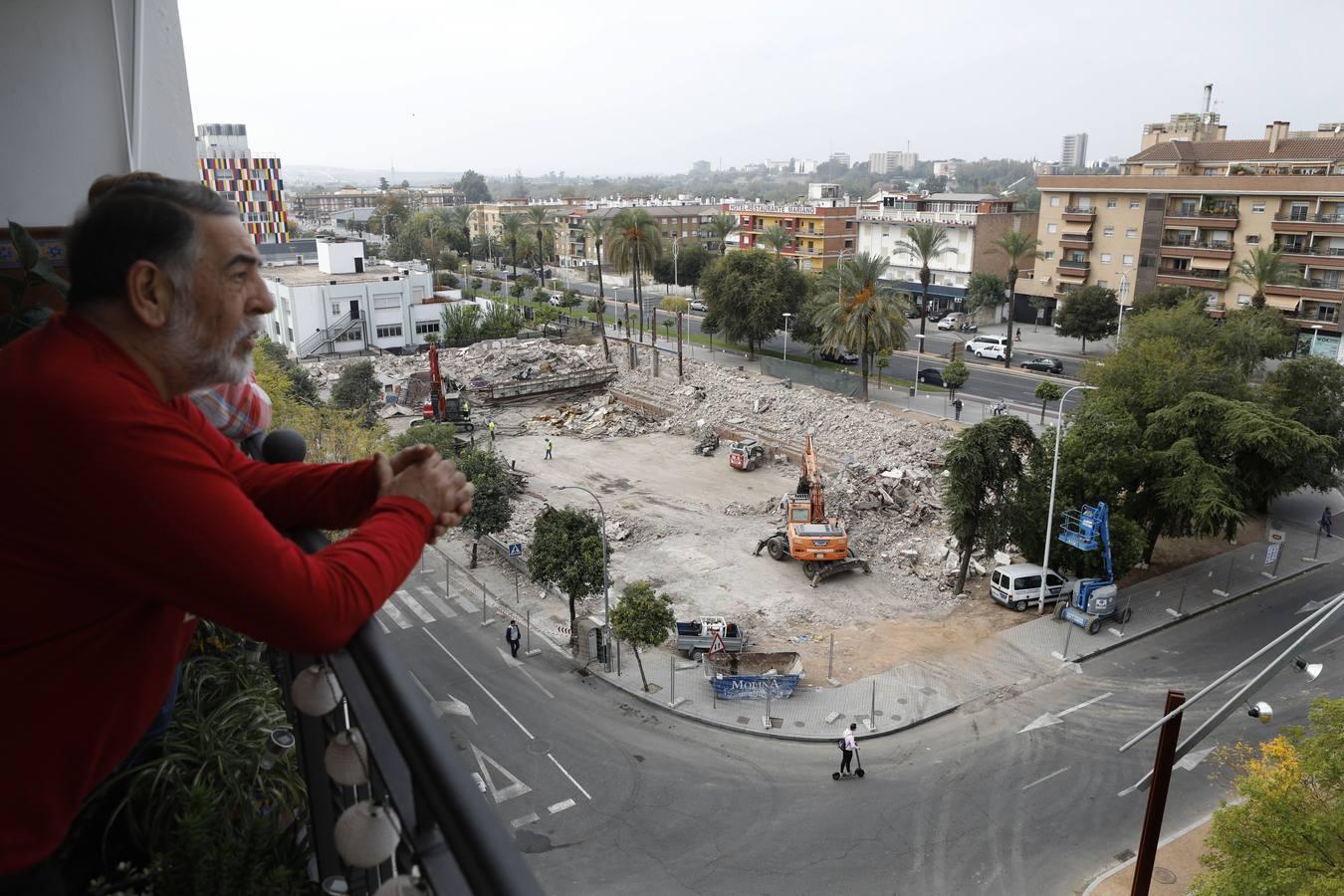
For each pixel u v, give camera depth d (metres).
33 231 4.90
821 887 18.31
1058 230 75.31
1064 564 31.02
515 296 103.50
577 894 18.12
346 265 78.12
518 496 41.59
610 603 31.23
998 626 29.31
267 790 3.14
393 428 53.81
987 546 30.86
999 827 20.11
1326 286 59.47
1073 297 67.44
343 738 2.04
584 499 41.41
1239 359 42.16
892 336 51.62
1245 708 24.39
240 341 1.88
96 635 1.64
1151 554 34.53
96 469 1.47
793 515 34.22
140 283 1.65
